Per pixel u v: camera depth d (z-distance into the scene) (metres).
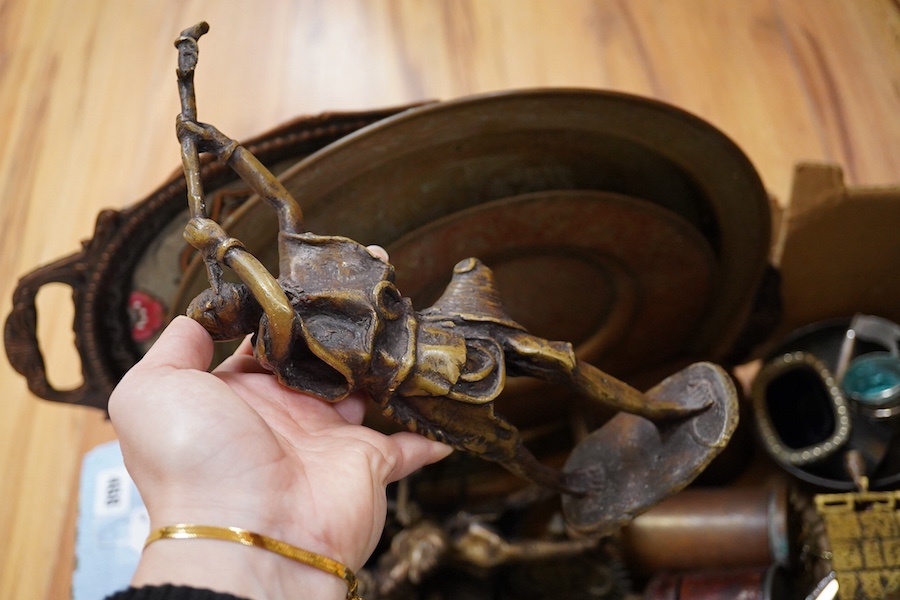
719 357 0.60
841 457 0.54
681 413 0.41
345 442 0.38
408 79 0.82
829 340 0.59
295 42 0.85
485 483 0.57
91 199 0.78
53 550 0.63
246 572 0.33
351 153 0.44
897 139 0.74
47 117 0.84
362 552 0.36
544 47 0.83
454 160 0.47
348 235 0.47
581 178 0.49
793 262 0.58
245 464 0.34
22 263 0.76
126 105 0.84
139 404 0.35
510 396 0.57
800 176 0.55
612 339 0.56
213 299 0.36
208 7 0.89
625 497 0.41
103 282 0.52
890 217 0.56
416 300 0.51
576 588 0.54
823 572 0.51
